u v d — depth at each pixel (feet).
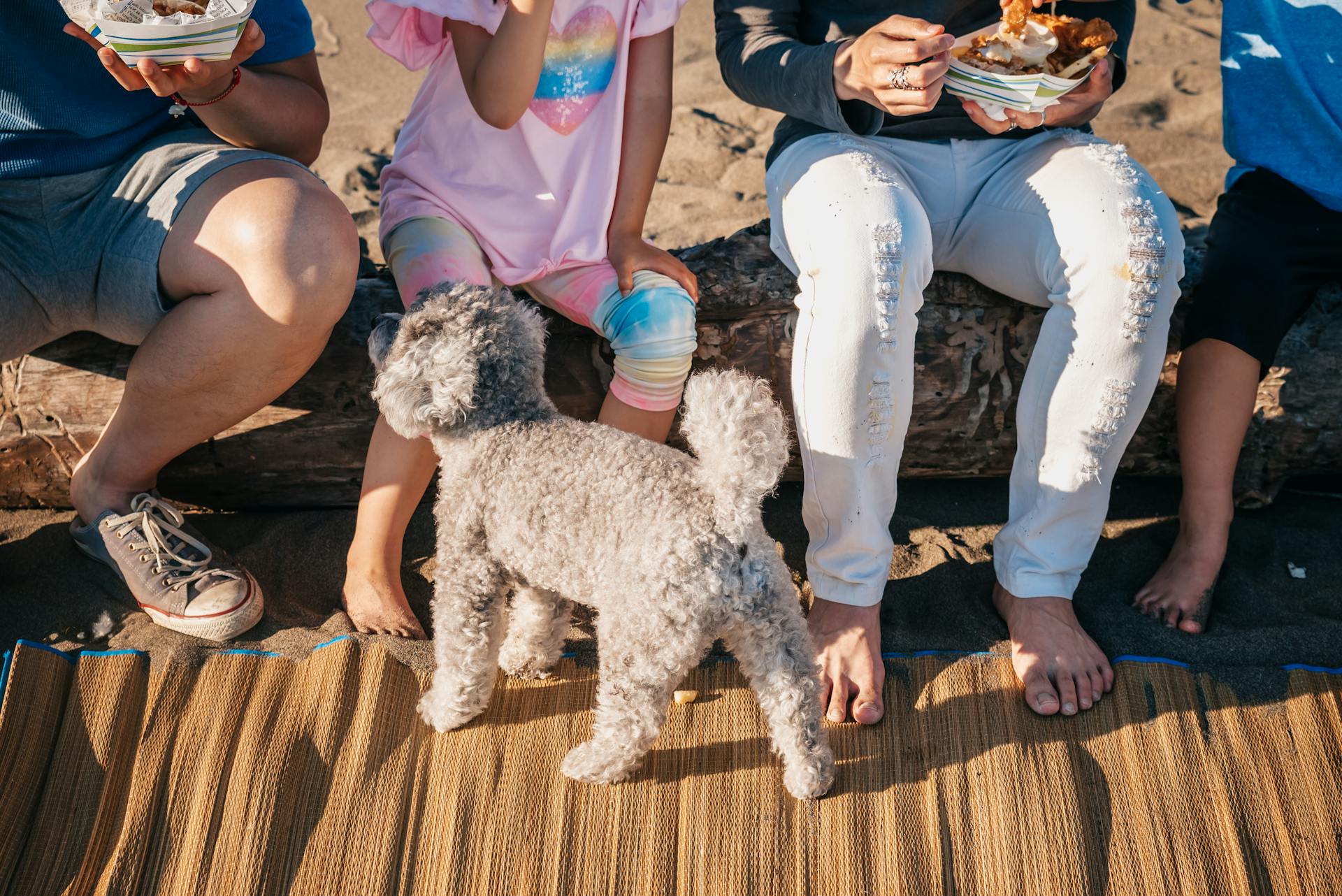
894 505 8.72
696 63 19.01
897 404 8.18
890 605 9.37
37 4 8.27
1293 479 10.84
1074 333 8.28
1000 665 8.69
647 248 9.22
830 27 9.43
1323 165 9.05
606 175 9.24
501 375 7.54
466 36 8.79
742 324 9.84
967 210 9.41
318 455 10.06
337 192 14.92
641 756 7.57
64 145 8.54
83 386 9.67
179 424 8.80
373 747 8.00
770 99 9.35
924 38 7.92
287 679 8.46
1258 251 9.14
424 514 10.35
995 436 10.19
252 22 8.13
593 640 9.10
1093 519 8.73
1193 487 9.29
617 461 7.15
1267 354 9.08
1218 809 7.66
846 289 7.95
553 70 9.01
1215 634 8.87
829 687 8.41
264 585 9.48
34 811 7.61
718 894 7.23
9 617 9.02
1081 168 8.57
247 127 9.09
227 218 8.21
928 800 7.74
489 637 7.88
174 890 7.23
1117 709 8.30
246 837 7.45
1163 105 17.21
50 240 8.66
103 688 8.27
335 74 18.99
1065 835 7.52
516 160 9.37
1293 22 9.18
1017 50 8.11
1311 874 7.30
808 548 8.98
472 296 7.59
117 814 7.63
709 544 6.75
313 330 8.46
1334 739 8.05
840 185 8.32
